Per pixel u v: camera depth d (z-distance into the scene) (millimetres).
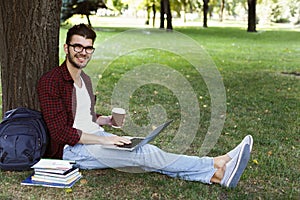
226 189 3084
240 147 3176
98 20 32250
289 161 3816
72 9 19562
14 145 3119
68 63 3125
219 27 33000
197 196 2955
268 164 3688
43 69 3742
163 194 2984
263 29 31469
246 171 3467
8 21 3625
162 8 24828
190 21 45750
